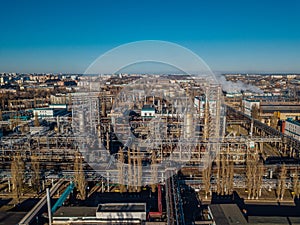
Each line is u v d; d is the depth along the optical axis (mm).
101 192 41531
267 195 40344
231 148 52438
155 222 31922
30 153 51469
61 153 52188
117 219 33156
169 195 36125
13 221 32562
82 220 33156
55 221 33281
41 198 39969
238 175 44656
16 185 38344
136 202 37969
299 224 30609
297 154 55750
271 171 44094
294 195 39656
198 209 36562
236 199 39281
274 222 30969
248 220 31328
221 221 31000
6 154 54969
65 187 43094
